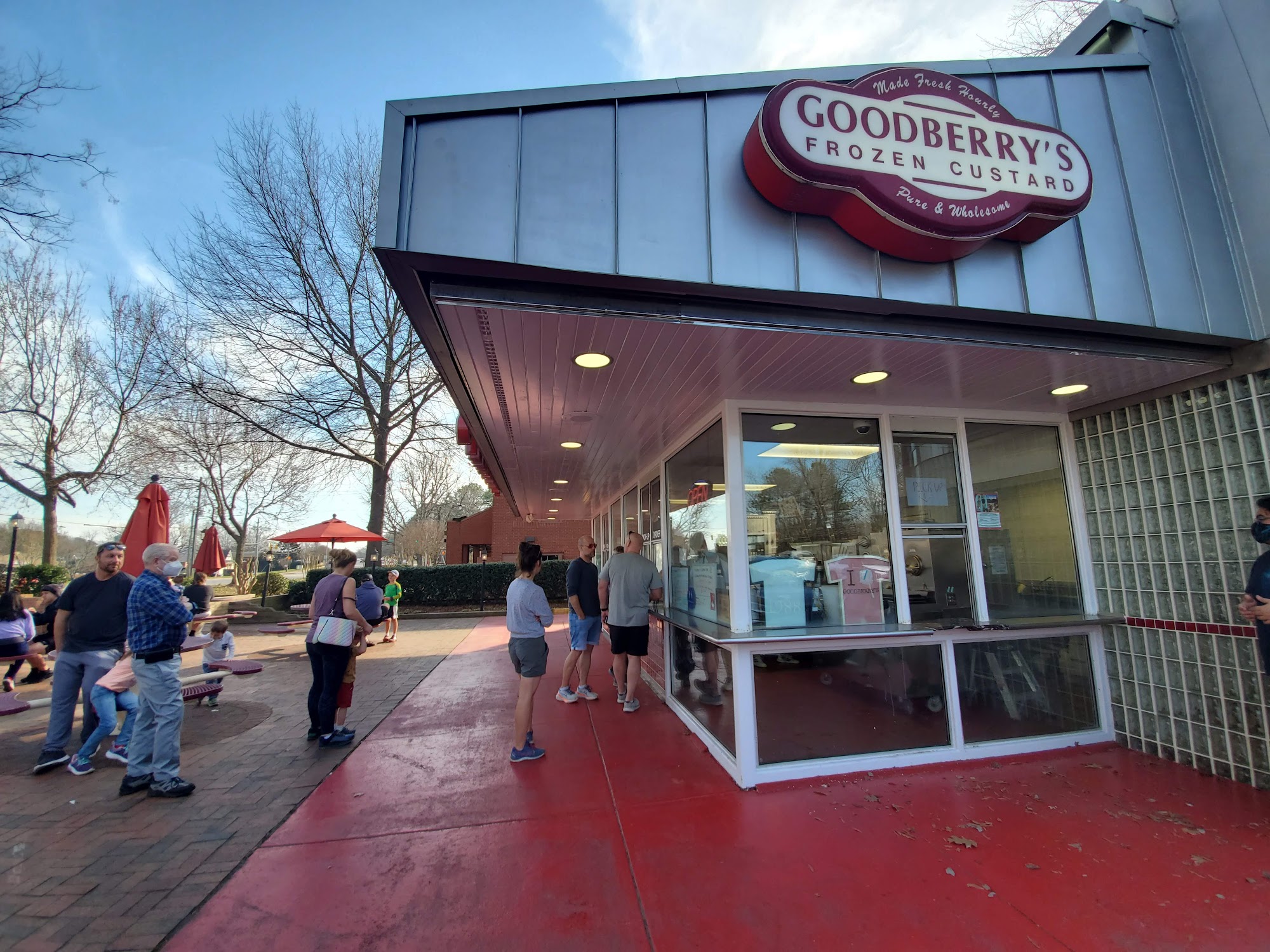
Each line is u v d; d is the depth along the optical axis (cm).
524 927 243
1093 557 486
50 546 1844
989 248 329
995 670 454
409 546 3791
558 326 302
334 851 305
